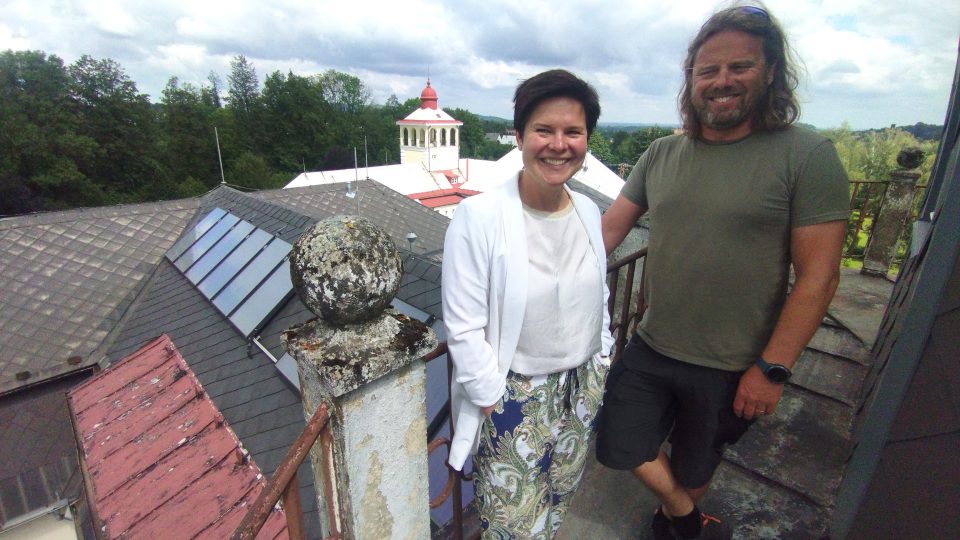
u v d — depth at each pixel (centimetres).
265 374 654
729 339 147
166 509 444
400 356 104
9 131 3903
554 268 122
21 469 712
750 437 234
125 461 514
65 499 685
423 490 128
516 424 129
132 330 935
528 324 121
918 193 417
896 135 1970
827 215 124
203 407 557
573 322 128
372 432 110
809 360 291
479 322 115
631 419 166
